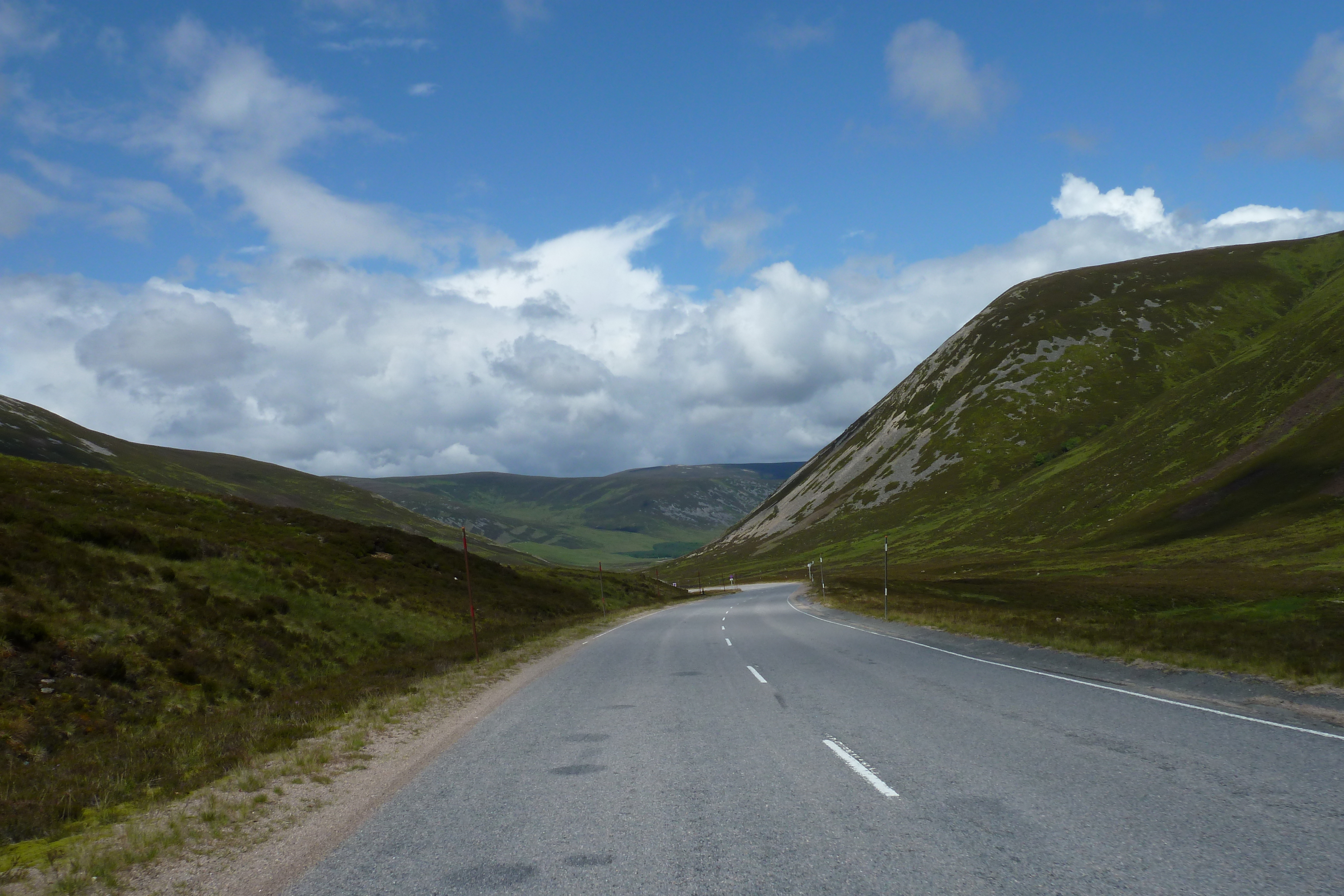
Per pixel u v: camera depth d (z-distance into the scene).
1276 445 97.06
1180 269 199.75
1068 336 177.88
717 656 20.88
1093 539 99.56
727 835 5.86
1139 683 12.86
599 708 12.90
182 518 37.12
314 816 7.26
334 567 37.28
